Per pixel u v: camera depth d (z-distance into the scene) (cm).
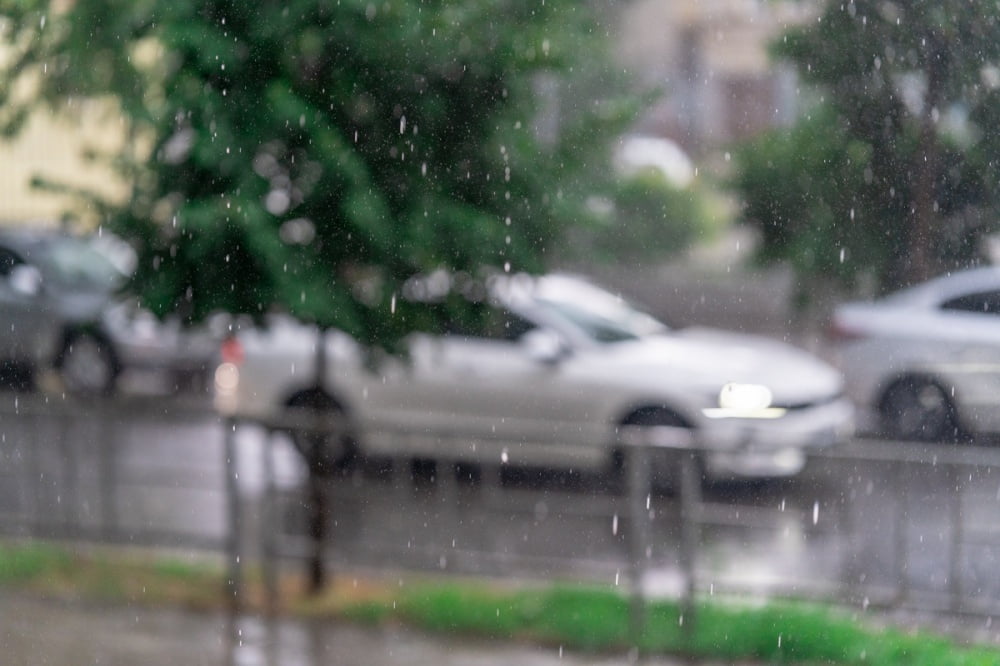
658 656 1540
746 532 1816
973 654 1455
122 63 1597
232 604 1719
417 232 1588
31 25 1617
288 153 1597
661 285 4131
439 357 1762
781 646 1517
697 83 5203
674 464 1678
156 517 1961
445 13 1555
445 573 1731
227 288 1620
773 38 3141
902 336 2730
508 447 2273
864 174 3091
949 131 2967
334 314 1606
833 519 1742
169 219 1630
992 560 1577
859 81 2994
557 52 1603
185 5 1538
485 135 1611
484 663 1529
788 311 3631
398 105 1590
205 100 1543
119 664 1504
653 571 1764
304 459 1981
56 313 3272
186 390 3284
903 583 1602
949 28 2872
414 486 1786
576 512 1811
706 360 2364
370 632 1628
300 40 1540
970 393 2688
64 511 1925
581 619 1606
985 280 2730
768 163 3238
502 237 1630
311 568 1758
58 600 1722
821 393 2356
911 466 1620
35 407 1941
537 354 2361
